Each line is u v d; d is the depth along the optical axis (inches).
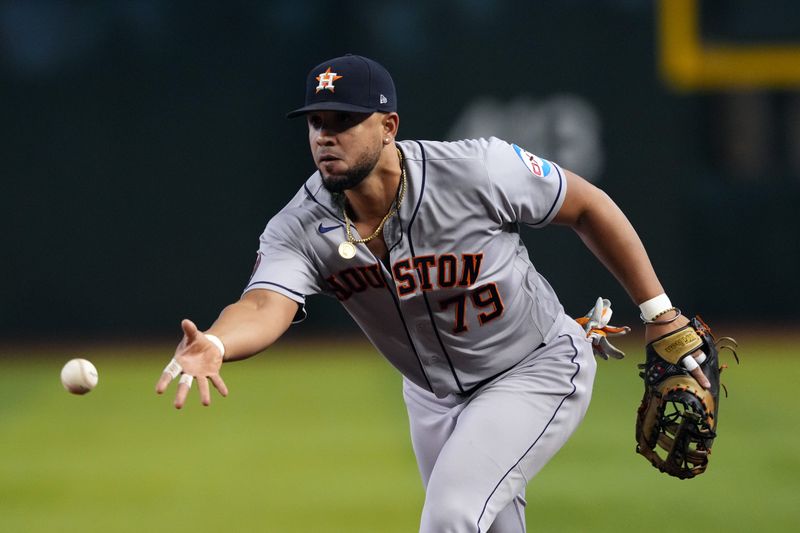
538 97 2102.6
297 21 2111.2
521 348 592.1
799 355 1898.4
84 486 1093.1
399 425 1379.2
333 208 560.4
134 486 1090.1
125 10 2105.1
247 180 2124.8
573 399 587.5
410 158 555.5
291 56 2116.1
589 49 2103.8
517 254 583.8
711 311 2167.8
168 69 2108.8
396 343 597.0
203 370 485.7
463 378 593.9
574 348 598.5
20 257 2107.5
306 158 2130.9
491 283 570.9
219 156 2121.1
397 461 1182.3
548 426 576.1
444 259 562.6
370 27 2095.2
